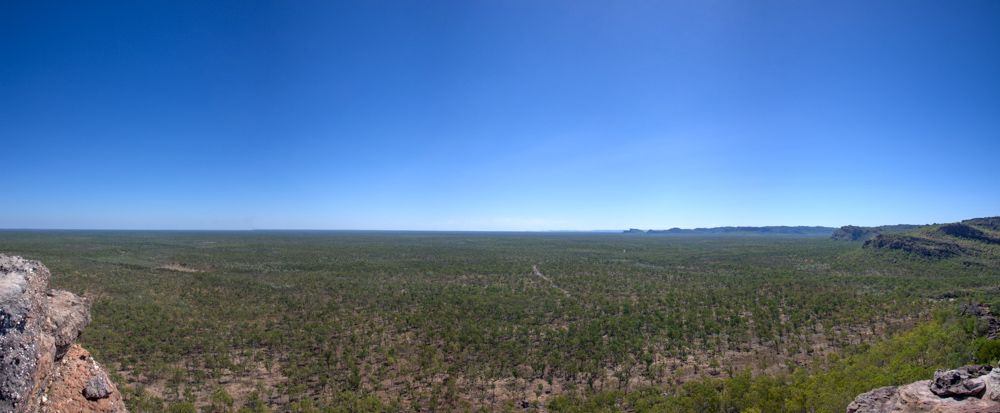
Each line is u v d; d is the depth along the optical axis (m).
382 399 37.69
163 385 39.88
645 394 37.22
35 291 10.14
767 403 32.28
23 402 8.81
